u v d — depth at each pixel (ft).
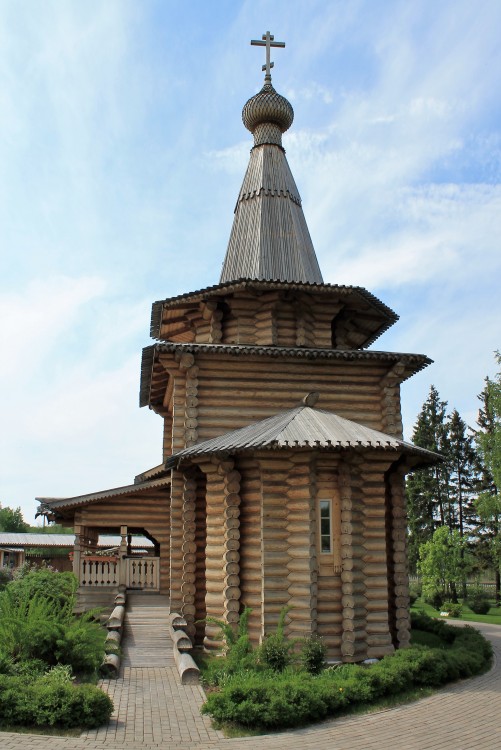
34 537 176.14
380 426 60.49
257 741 31.50
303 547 48.06
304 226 72.49
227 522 50.34
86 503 72.38
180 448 57.21
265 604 47.52
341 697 36.45
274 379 59.62
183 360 57.36
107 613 67.51
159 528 73.41
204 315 65.62
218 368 58.75
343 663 46.73
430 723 34.83
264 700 34.50
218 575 51.26
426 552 145.38
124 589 70.95
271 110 74.43
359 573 49.73
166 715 34.94
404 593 52.31
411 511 177.68
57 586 60.90
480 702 39.27
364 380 61.26
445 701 39.42
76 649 41.19
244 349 57.11
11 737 30.35
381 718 35.68
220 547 51.65
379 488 52.19
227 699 34.19
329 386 60.44
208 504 53.31
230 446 49.16
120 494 72.59
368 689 38.06
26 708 32.12
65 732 31.63
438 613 119.65
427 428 184.03
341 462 50.52
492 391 122.21
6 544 166.50
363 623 49.03
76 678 40.42
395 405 60.23
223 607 50.16
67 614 45.73
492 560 153.17
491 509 123.24
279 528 48.93
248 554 49.85
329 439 47.80
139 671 43.78
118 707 36.06
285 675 39.34
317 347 62.28
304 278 67.21
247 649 43.50
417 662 42.63
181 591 54.95
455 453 180.24
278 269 67.05
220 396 58.29
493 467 121.80
